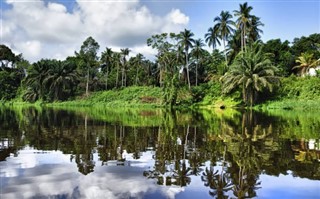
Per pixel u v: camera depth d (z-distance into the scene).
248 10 63.94
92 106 81.62
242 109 58.41
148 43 84.12
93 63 97.75
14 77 112.81
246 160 11.20
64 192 7.66
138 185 8.26
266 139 16.22
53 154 12.41
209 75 82.50
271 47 79.31
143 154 12.54
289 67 78.00
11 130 20.75
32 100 96.69
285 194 7.57
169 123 26.62
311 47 80.62
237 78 59.62
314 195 7.51
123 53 96.06
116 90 93.25
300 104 54.72
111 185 8.24
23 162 10.92
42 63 94.38
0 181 8.55
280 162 10.83
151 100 80.94
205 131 20.20
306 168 9.98
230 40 74.62
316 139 16.03
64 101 93.62
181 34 77.25
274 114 39.25
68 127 22.98
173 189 7.94
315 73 67.69
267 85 57.53
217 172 9.60
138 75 101.00
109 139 16.67
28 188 7.95
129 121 29.02
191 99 72.19
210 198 7.30
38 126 23.53
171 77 74.31
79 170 9.84
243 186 8.20
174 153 12.66
